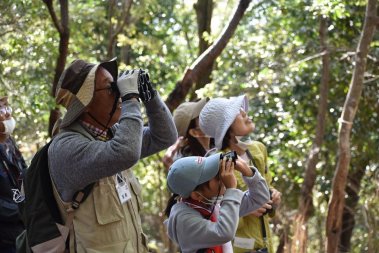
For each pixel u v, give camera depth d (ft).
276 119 52.24
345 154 37.45
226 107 16.83
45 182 13.20
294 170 52.34
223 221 13.87
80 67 13.42
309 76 50.42
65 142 13.01
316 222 54.49
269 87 50.21
